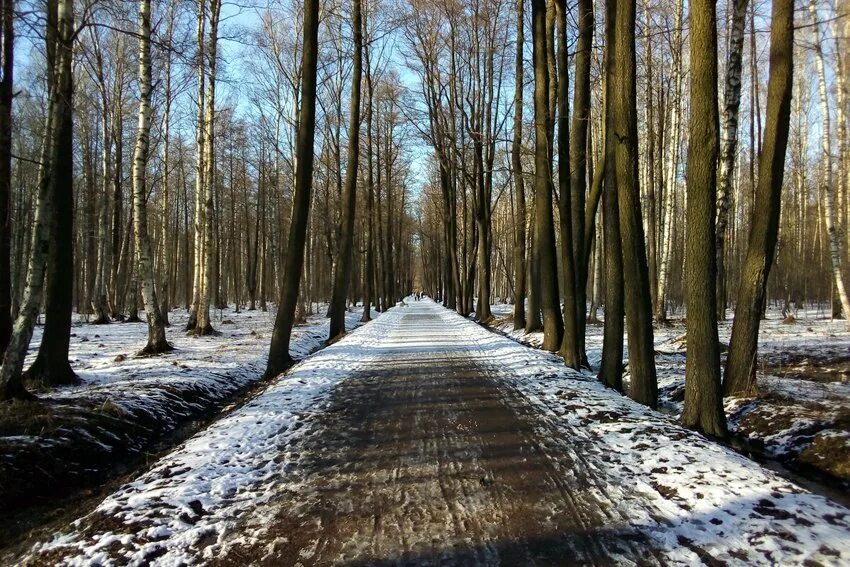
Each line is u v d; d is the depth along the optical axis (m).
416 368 12.38
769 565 3.42
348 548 3.82
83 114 26.14
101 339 18.52
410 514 4.39
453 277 42.75
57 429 6.84
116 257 27.97
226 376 12.24
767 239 8.92
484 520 4.25
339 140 28.25
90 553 3.76
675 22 20.27
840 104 18.20
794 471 6.41
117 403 8.41
